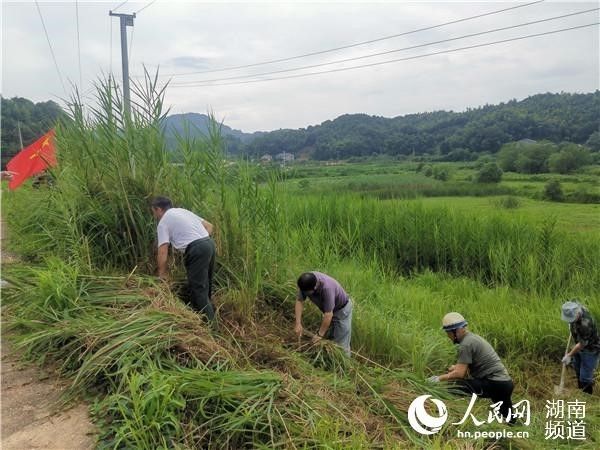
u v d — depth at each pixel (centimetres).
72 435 318
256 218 625
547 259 1010
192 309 487
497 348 710
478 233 1136
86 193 597
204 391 342
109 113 594
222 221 609
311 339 534
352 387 439
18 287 512
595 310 774
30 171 744
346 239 1091
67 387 372
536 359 704
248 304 548
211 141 612
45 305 448
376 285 829
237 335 496
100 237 583
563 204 2578
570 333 666
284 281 633
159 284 499
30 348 415
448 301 819
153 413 312
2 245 722
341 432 353
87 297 468
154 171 602
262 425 335
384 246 1181
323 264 828
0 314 476
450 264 1154
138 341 384
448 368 597
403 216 1242
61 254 584
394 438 371
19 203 863
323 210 1294
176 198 603
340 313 561
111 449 299
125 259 579
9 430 320
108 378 370
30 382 381
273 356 459
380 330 606
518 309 800
